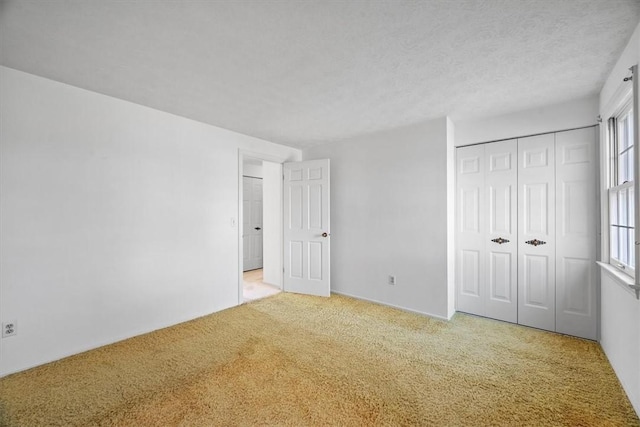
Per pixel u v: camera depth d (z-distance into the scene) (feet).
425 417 5.25
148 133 9.02
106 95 8.10
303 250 13.46
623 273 6.26
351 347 7.99
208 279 10.68
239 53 5.97
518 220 9.48
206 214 10.63
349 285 12.84
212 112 9.45
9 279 6.58
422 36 5.40
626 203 6.63
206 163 10.64
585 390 6.02
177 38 5.43
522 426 5.04
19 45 5.64
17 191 6.67
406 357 7.42
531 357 7.38
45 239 7.06
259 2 4.45
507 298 9.72
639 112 5.16
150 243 9.07
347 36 5.39
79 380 6.39
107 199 8.13
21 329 6.73
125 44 5.63
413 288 10.77
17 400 5.72
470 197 10.41
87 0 4.36
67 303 7.41
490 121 9.88
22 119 6.73
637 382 5.28
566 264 8.68
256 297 12.84
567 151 8.63
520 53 6.01
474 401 5.70
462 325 9.48
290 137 12.59
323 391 6.02
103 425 5.07
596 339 8.23
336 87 7.59
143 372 6.73
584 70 6.72
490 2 4.50
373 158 11.96
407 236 10.93
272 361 7.23
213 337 8.65
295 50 5.85
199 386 6.19
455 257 10.72
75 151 7.54
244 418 5.23
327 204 12.87
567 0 4.46
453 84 7.44
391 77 7.04
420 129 10.55
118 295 8.35
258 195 19.88
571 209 8.59
